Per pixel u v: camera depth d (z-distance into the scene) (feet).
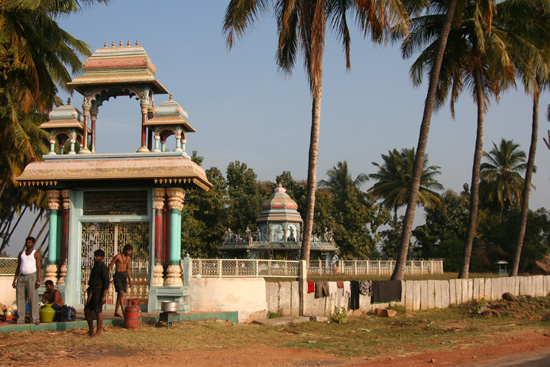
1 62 56.29
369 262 108.99
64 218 50.39
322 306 58.29
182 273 51.11
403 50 83.92
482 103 82.84
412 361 33.88
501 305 67.92
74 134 52.24
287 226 121.19
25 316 40.70
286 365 32.27
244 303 51.55
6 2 60.34
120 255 44.42
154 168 48.88
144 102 51.52
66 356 32.09
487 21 70.85
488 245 171.42
